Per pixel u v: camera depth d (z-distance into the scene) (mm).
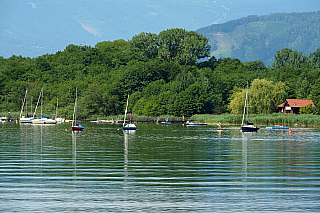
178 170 53156
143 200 38906
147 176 49125
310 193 41312
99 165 57031
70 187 43562
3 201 38438
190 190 42438
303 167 55625
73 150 75375
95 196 40219
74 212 35562
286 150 76375
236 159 63562
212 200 38969
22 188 43031
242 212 35656
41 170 52812
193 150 75938
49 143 89250
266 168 54812
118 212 35625
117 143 90000
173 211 35938
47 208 36500
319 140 99312
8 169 53469
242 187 43750
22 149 76688
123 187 43656
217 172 51781
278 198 39594
